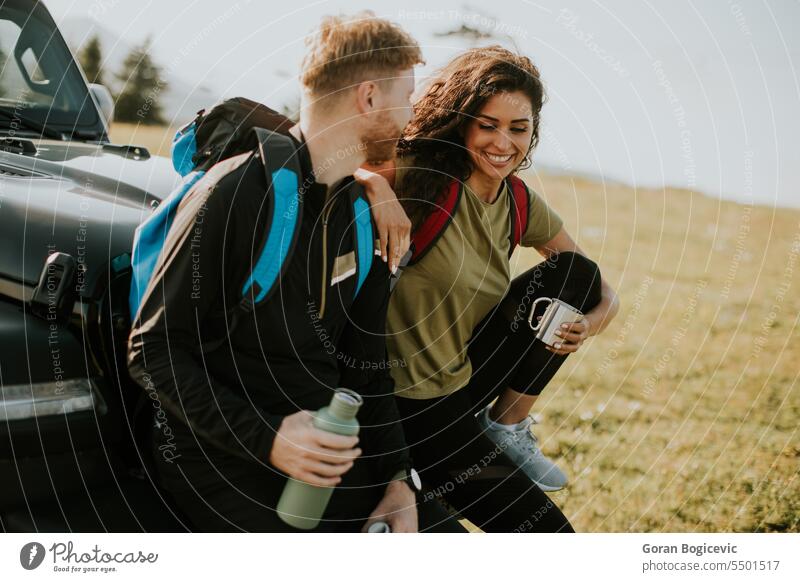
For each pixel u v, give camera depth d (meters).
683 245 7.22
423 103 2.09
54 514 1.74
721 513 2.83
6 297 1.70
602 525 2.72
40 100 2.74
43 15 2.91
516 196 2.21
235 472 1.69
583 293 2.32
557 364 2.34
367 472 1.87
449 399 2.15
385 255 1.84
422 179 2.03
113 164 2.38
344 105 1.66
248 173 1.56
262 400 1.67
